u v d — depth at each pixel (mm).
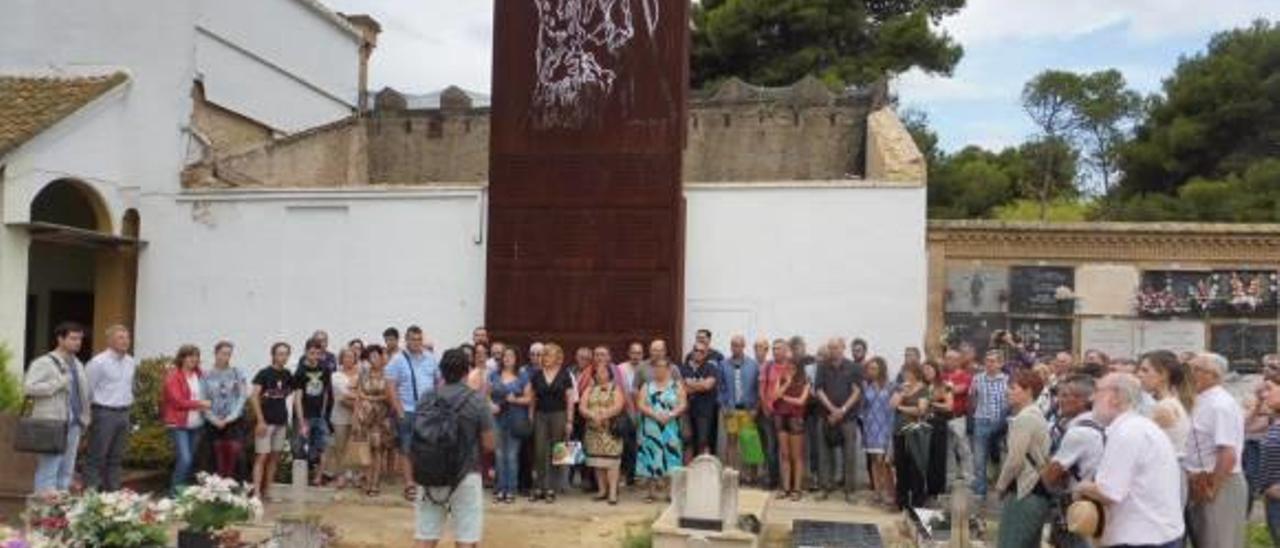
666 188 15891
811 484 14461
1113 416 6555
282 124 22422
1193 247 17031
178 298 18188
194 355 12570
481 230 16906
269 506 12766
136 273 18453
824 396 13805
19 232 16609
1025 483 7504
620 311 15922
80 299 20234
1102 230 17172
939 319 17562
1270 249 16781
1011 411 12250
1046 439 7512
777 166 23250
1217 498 7832
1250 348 16781
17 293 16578
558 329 16078
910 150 16625
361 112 24797
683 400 13672
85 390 11055
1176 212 30766
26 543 7492
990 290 17516
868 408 13852
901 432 13070
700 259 16250
